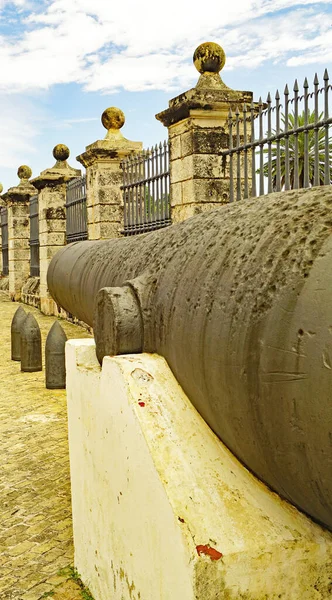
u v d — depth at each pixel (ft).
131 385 7.55
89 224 41.63
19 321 31.27
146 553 7.15
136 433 7.25
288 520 6.40
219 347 6.47
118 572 8.25
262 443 6.02
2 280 81.25
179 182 27.40
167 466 6.75
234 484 6.67
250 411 6.05
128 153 39.11
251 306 6.11
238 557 6.03
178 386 7.68
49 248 52.13
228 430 6.68
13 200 66.69
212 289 6.95
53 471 15.31
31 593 9.78
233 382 6.25
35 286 61.21
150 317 8.36
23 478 14.89
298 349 5.34
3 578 10.32
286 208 6.85
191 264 7.79
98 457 8.79
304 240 5.97
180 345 7.41
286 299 5.66
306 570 6.25
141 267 9.42
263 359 5.75
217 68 26.53
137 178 35.22
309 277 5.56
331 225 5.90
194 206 26.05
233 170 26.43
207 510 6.35
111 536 8.44
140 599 7.47
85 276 12.55
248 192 25.16
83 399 9.43
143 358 8.04
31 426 19.39
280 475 6.01
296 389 5.33
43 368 29.09
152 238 10.14
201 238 8.11
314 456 5.27
